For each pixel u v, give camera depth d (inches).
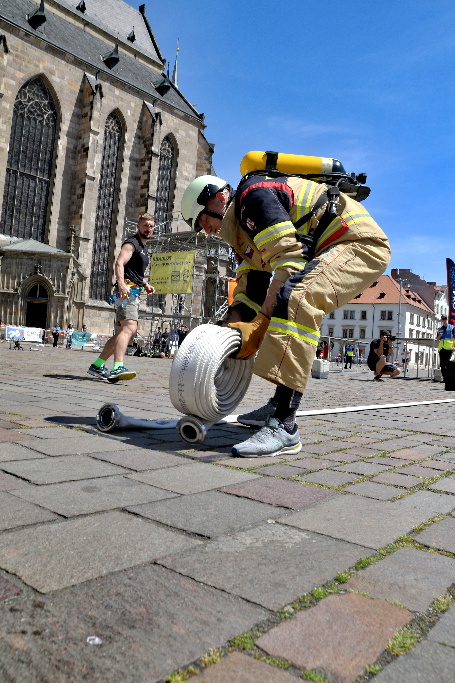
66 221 1536.7
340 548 63.2
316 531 69.0
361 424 182.5
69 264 1379.2
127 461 102.3
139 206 1674.5
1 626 41.5
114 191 1644.9
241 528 68.2
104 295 1620.3
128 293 294.4
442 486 97.3
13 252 1336.1
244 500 80.8
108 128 1626.5
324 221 122.3
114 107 1617.9
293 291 118.2
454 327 637.9
